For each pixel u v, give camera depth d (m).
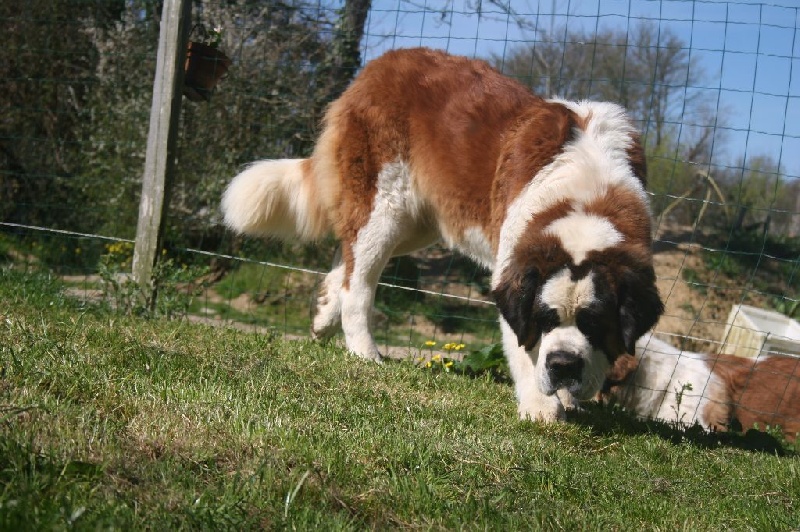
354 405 2.71
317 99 5.28
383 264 3.41
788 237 7.67
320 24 5.36
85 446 2.17
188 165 5.44
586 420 2.99
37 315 3.07
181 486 2.11
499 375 3.59
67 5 5.44
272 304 5.20
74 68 5.52
